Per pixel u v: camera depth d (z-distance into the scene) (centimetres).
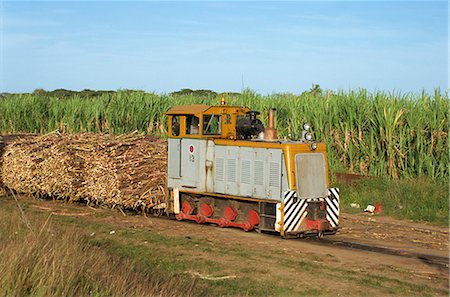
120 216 1525
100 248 1102
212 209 1410
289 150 1245
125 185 1522
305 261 1043
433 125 1747
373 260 1066
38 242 920
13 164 1825
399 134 1809
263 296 846
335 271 979
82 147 1669
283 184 1253
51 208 1633
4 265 779
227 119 1431
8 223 1138
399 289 884
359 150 1917
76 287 762
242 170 1337
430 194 1612
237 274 958
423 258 1092
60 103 2831
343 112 1970
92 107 2625
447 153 1706
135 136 1750
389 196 1641
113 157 1559
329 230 1264
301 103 2116
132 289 785
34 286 761
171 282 842
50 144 1775
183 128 1462
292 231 1232
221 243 1189
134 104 2564
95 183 1598
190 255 1080
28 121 2811
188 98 2652
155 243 1176
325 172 1295
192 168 1439
